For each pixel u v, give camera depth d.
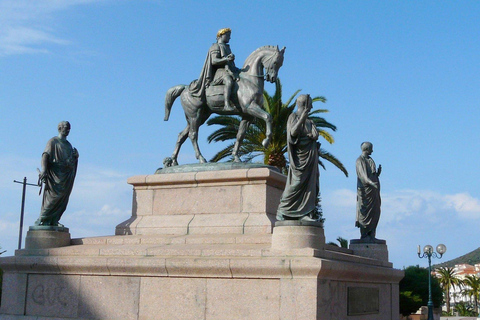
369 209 13.88
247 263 9.18
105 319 10.26
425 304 41.59
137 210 12.45
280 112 25.69
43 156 11.59
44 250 11.16
